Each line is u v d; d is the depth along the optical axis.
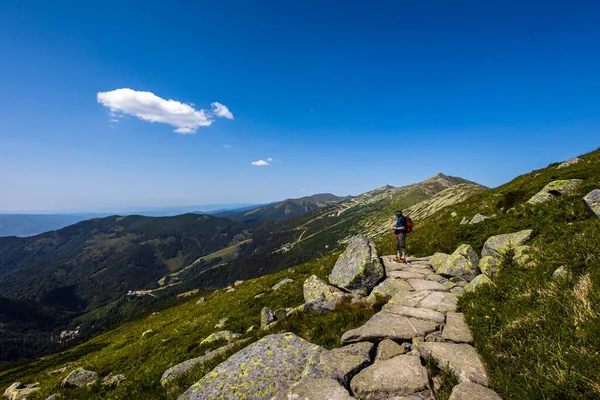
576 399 4.41
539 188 20.94
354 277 13.56
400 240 17.02
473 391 5.30
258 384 6.88
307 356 7.54
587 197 13.02
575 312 5.81
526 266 9.78
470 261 13.17
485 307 8.32
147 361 17.59
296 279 25.05
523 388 5.09
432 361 6.64
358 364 6.72
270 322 14.27
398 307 10.08
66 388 16.84
